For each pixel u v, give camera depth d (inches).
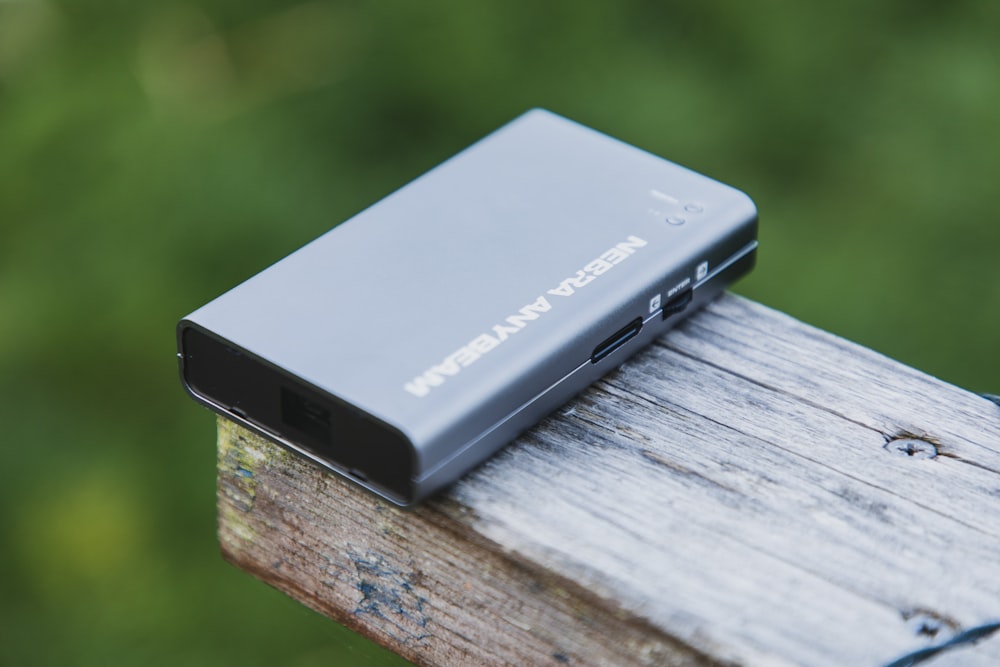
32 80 215.0
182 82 225.3
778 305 207.9
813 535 60.3
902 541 60.1
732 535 60.4
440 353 64.3
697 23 233.6
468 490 62.8
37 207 207.2
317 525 67.7
